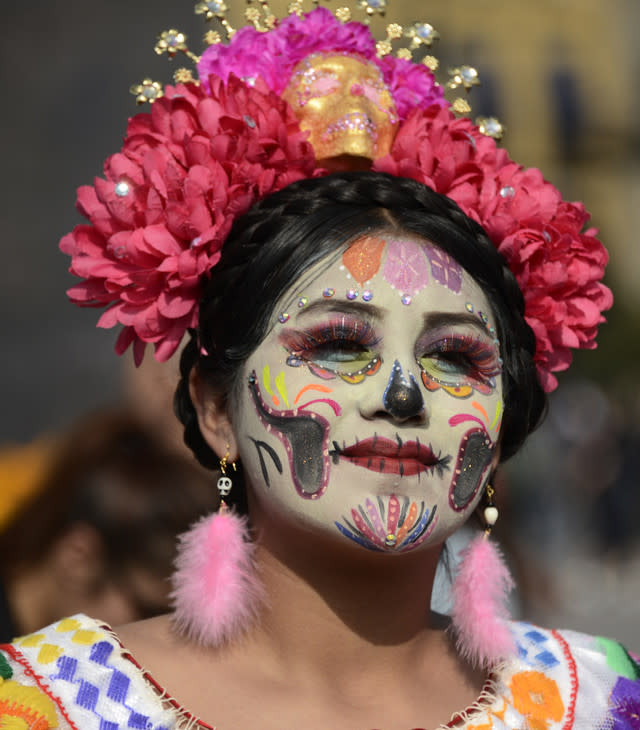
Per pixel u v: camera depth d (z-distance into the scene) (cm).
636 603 3011
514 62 7394
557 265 687
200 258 626
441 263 620
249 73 695
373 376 597
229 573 616
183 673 598
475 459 614
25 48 3141
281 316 607
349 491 586
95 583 902
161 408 897
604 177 7569
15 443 2855
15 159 3161
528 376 668
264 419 606
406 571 618
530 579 1054
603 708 660
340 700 604
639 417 4294
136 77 3164
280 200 626
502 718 630
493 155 707
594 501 3994
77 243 648
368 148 666
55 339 3075
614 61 7556
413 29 735
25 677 580
